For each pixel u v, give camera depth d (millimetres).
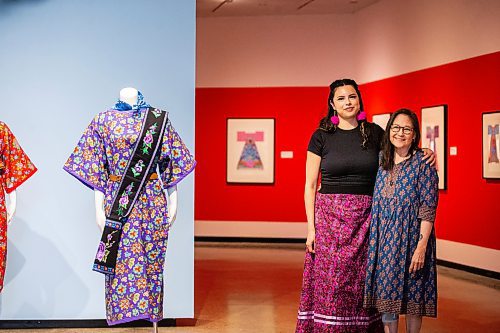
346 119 4500
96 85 5812
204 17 13375
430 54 10281
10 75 5766
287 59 13258
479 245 9227
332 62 13117
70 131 5793
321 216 4453
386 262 4293
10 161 5137
